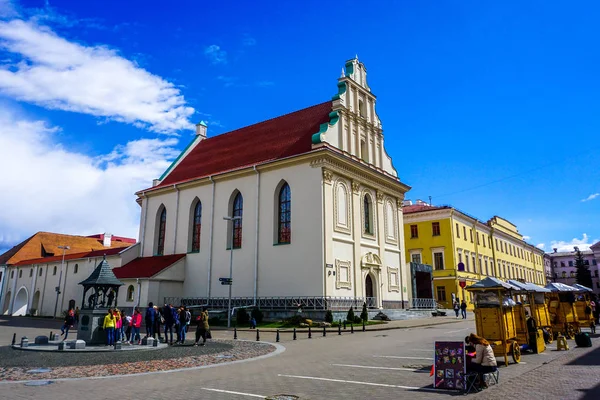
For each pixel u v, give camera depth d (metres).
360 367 14.33
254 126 51.31
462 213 65.62
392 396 10.08
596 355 15.94
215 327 34.75
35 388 11.42
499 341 14.38
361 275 40.06
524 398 9.47
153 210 51.34
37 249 72.94
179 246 47.09
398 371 13.41
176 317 23.95
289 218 39.44
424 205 70.50
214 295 42.50
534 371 12.88
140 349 20.16
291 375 13.09
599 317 30.94
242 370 14.27
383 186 46.19
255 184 42.00
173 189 49.12
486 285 14.60
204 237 45.09
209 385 11.70
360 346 20.47
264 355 18.03
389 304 43.50
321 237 36.41
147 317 24.56
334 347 20.38
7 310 67.81
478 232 72.69
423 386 11.12
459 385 10.58
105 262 23.84
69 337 28.48
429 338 23.30
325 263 36.00
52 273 60.72
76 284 55.50
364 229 42.19
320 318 34.34
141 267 46.69
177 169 53.44
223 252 42.84
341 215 39.28
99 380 12.61
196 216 47.28
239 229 42.75
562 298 23.05
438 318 42.53
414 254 64.38
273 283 38.38
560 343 17.94
